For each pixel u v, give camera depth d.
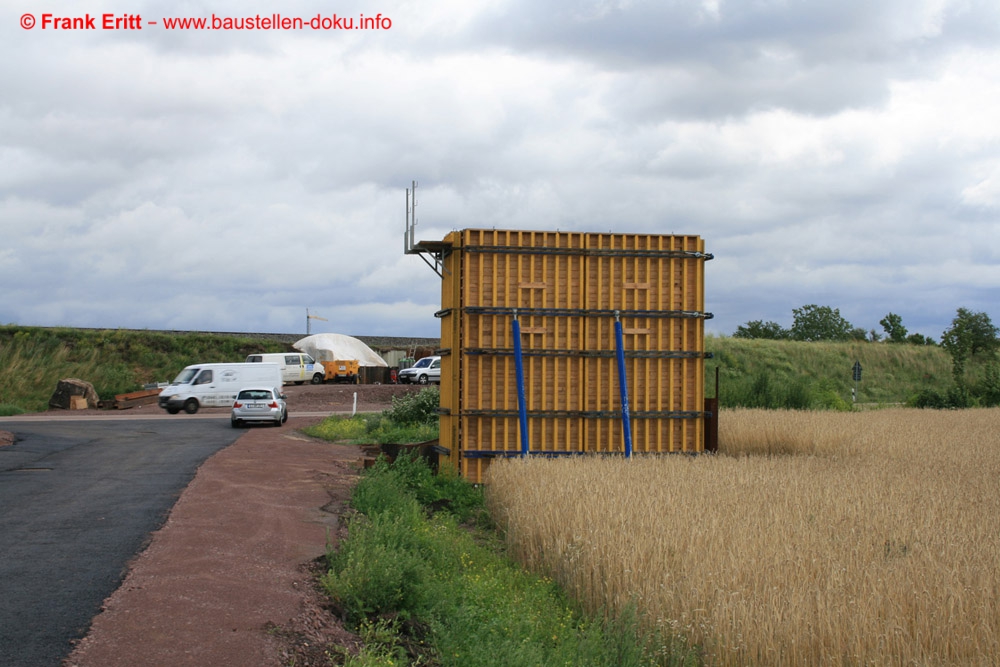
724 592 7.49
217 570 8.99
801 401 40.12
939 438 23.02
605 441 18.94
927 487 13.06
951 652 6.67
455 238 18.48
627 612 7.93
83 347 58.75
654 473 14.38
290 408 45.59
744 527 9.39
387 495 14.08
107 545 10.16
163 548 9.98
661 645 7.47
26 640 6.68
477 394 18.55
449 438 18.83
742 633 7.05
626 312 18.86
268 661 6.55
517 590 9.82
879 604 7.06
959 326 57.97
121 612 7.44
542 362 18.73
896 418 30.66
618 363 18.67
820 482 13.40
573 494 11.73
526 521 11.71
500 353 18.42
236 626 7.22
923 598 7.11
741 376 59.78
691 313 19.08
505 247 18.56
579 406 18.83
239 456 20.69
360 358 69.69
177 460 19.70
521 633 8.17
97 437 26.72
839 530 9.54
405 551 9.70
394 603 8.38
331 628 7.66
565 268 18.81
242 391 32.75
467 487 17.20
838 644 6.67
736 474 14.20
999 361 65.88
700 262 19.33
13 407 43.41
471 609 8.59
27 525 11.44
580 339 18.80
